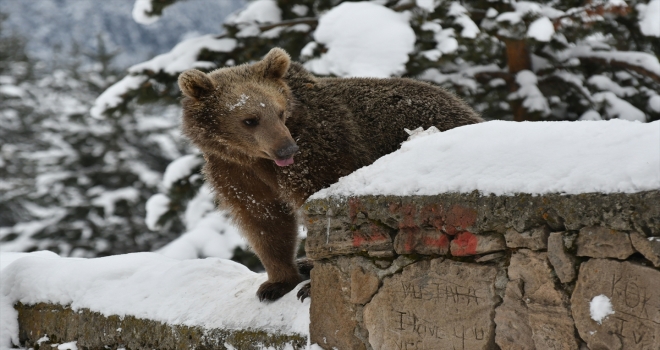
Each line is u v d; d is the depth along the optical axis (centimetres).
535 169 618
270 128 909
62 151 4569
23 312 1184
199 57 2153
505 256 642
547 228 609
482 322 655
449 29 1819
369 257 740
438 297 684
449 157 689
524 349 628
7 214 5056
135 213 4228
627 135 583
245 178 979
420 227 697
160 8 2258
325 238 771
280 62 992
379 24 1762
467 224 656
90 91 5112
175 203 2377
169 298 1017
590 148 597
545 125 648
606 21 1962
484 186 642
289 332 827
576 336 594
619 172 562
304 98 981
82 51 5866
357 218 744
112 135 4616
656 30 1944
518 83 2019
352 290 752
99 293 1099
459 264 669
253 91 947
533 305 619
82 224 4109
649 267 547
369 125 996
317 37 1798
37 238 4091
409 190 698
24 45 6775
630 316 559
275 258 966
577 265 590
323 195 775
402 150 748
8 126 5719
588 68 2155
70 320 1106
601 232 573
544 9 1927
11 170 5316
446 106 1014
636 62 2016
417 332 700
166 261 1158
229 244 2370
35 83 6084
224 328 898
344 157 927
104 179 4481
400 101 1004
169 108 5275
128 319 1024
